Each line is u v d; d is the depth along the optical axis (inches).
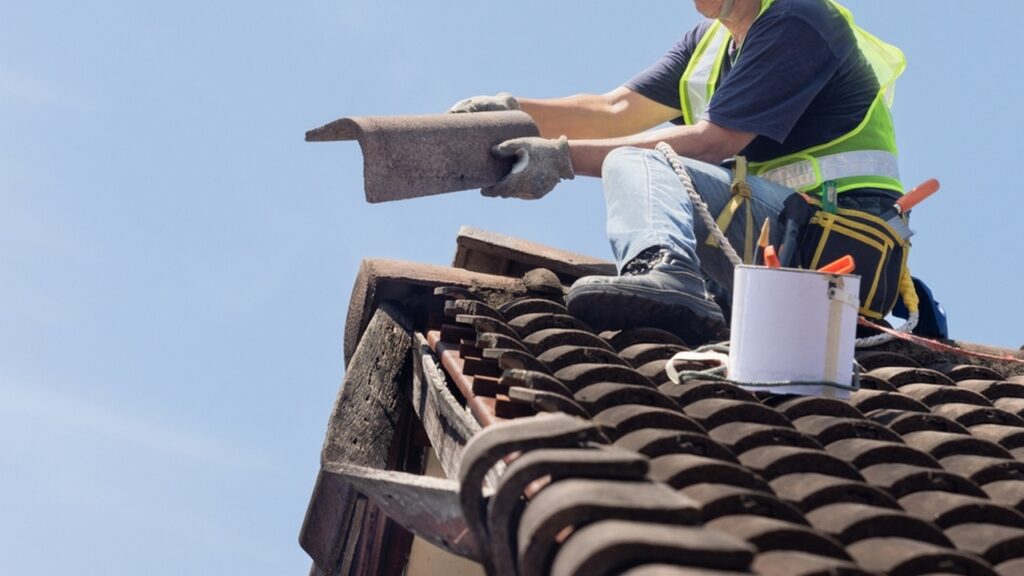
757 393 141.2
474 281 173.8
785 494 107.3
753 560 77.2
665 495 84.5
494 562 94.6
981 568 92.6
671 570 71.9
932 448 129.4
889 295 175.6
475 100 197.0
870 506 103.3
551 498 83.8
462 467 93.7
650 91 217.8
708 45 205.6
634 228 166.1
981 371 172.6
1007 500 117.6
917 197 178.4
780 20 181.9
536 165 180.1
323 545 189.8
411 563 194.2
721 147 181.3
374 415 170.9
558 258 189.0
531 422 95.2
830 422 128.3
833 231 174.2
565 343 147.8
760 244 140.7
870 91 187.0
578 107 215.9
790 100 180.5
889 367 164.7
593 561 74.7
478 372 145.0
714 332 161.3
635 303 156.7
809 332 135.7
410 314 176.4
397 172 175.9
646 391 126.7
